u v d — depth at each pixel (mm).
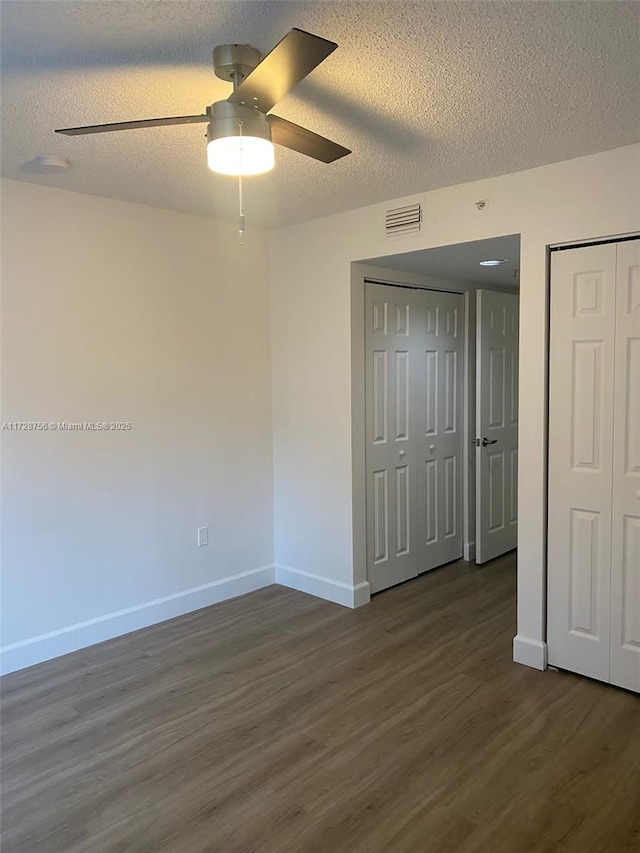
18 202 2955
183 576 3750
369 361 3855
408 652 3221
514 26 1651
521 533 3021
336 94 2061
